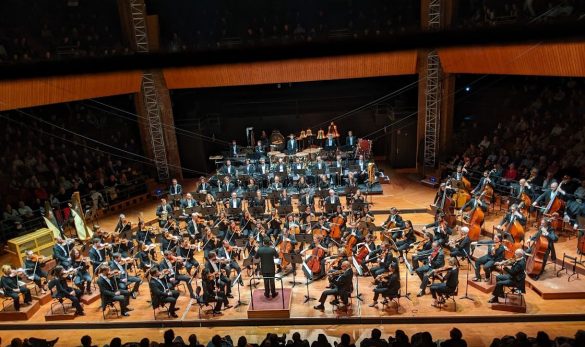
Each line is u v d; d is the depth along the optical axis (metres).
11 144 23.05
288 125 28.83
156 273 14.41
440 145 25.05
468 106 26.38
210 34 25.03
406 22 23.61
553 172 18.58
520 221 15.63
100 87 20.25
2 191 21.55
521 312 13.59
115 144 26.36
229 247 15.80
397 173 26.20
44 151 23.97
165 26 25.22
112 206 23.27
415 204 21.81
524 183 17.44
